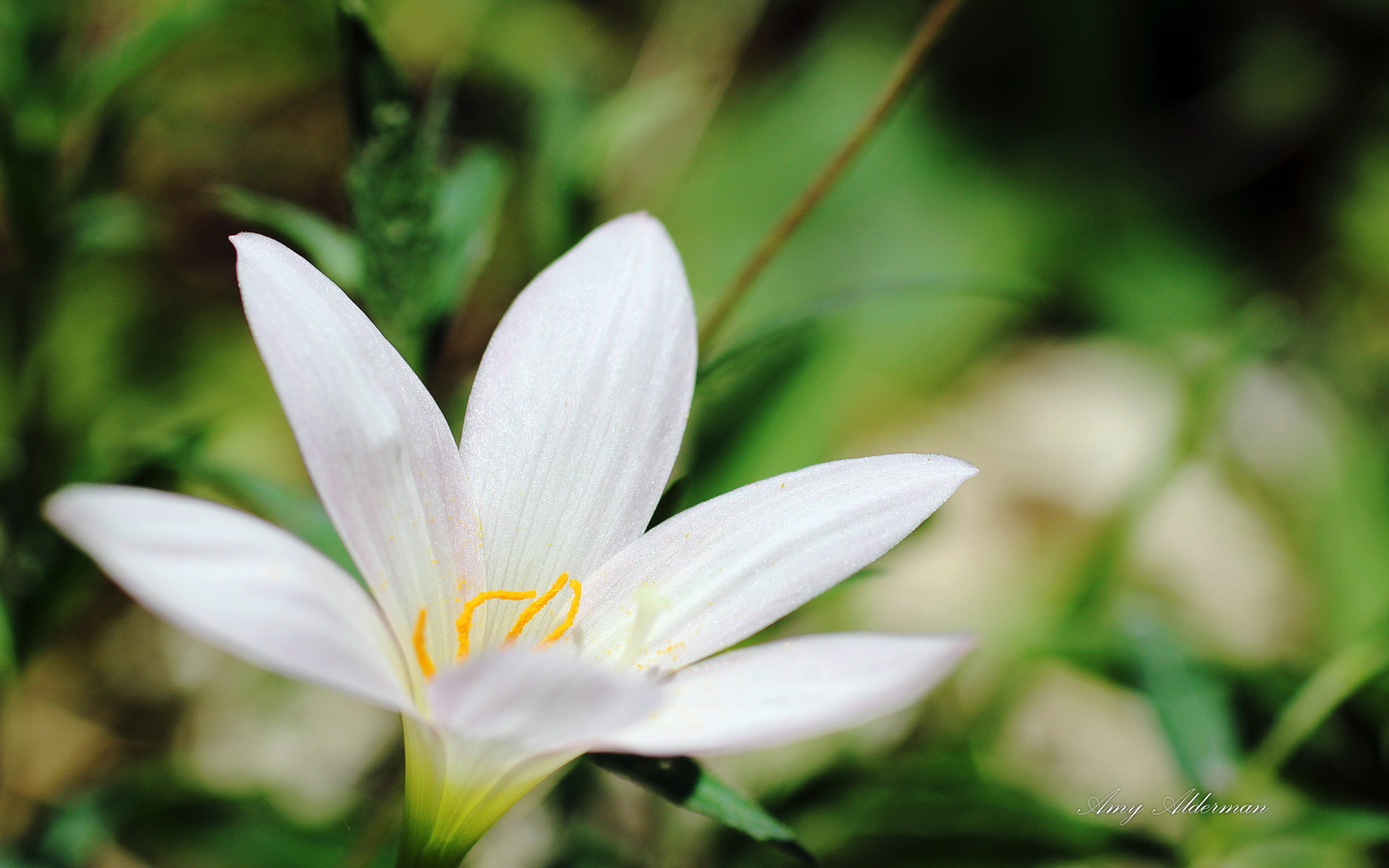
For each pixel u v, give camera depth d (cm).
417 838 26
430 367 29
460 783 26
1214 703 32
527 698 25
